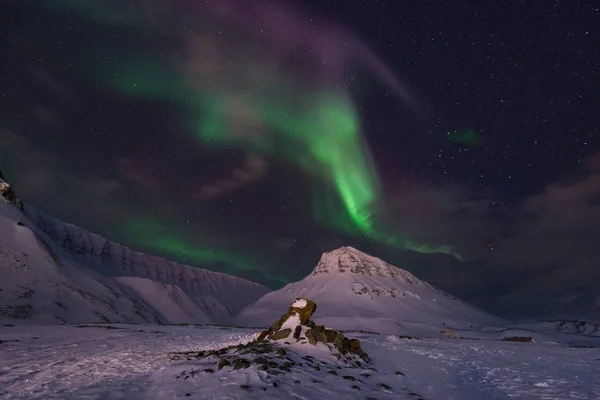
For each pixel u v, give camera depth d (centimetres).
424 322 14425
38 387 981
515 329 12825
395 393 992
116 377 1064
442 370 1494
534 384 1268
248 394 784
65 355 1683
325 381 995
